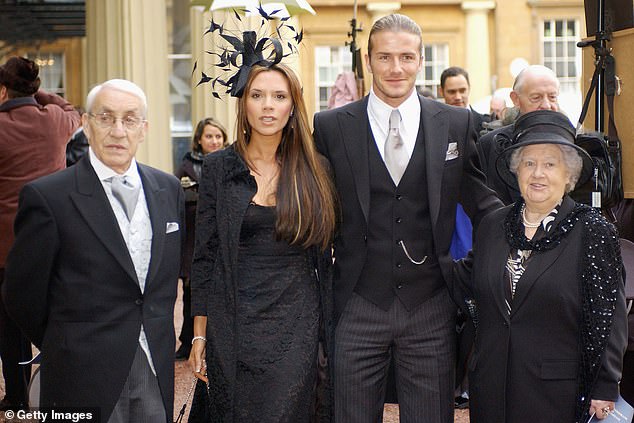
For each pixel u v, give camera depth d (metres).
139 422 3.52
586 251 3.51
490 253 3.69
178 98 14.26
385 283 3.91
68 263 3.45
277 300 3.72
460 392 5.85
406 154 3.91
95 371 3.42
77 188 3.47
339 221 3.92
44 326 3.55
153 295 3.54
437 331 3.95
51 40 17.91
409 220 3.91
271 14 4.15
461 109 4.07
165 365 3.54
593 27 4.58
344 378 3.91
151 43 11.13
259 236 3.75
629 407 3.56
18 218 3.47
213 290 3.76
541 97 5.25
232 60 3.82
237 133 3.85
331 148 3.98
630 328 4.17
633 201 4.62
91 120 3.49
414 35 3.88
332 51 18.28
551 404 3.53
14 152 5.44
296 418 3.72
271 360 3.69
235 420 3.70
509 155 3.75
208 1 7.77
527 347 3.54
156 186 3.64
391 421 5.55
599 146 4.15
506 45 18.45
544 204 3.59
